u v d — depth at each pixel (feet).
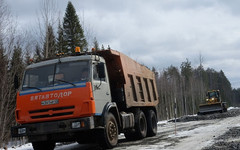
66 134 27.14
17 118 28.30
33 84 28.86
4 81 58.95
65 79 28.04
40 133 27.02
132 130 37.73
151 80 48.70
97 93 28.37
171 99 230.07
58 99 27.20
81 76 27.89
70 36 112.68
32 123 27.89
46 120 27.27
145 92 44.11
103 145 29.12
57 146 40.11
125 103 35.22
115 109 31.99
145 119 41.93
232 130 40.24
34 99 27.96
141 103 40.81
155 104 48.29
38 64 29.99
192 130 47.52
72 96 26.96
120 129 33.01
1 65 59.67
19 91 28.99
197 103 272.31
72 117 26.73
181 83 255.91
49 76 28.66
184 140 34.04
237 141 29.07
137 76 41.06
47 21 64.69
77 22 115.55
